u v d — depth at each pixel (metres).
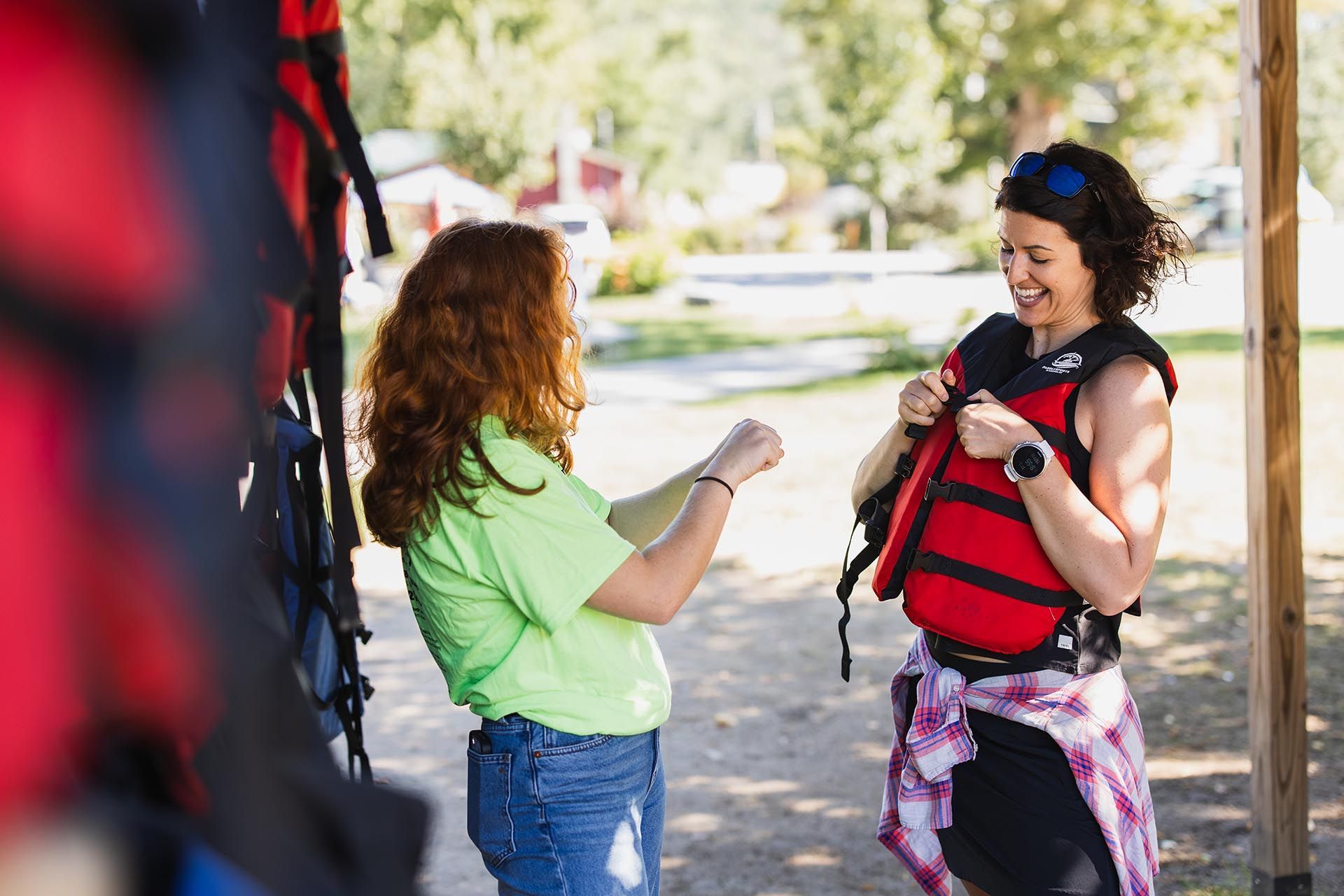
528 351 2.02
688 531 2.07
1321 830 3.84
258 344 0.40
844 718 5.23
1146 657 5.70
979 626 2.23
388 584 7.66
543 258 2.06
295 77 0.71
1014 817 2.23
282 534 1.62
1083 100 31.89
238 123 0.37
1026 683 2.25
